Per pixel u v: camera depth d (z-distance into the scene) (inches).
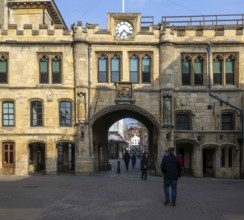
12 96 1469.0
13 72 1472.7
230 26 1523.1
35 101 1473.9
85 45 1462.8
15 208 676.7
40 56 1482.5
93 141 1557.6
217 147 1462.8
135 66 1498.5
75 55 1460.4
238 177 1445.6
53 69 1487.5
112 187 1024.9
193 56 1491.1
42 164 1619.1
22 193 892.6
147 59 1498.5
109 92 1477.6
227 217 593.6
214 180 1322.6
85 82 1455.5
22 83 1471.5
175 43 1477.6
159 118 1470.2
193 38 1486.2
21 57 1475.1
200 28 1501.0
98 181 1205.1
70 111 1480.1
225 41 1475.1
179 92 1481.3
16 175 1438.2
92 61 1480.1
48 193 891.4
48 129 1462.8
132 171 1701.5
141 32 1485.0
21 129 1461.6
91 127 1465.3
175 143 1472.7
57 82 1485.0
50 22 1948.8
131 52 1489.9
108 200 773.9
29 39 1476.4
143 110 1471.5
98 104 1471.5
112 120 1798.7
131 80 1493.6
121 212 631.2
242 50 1476.4
